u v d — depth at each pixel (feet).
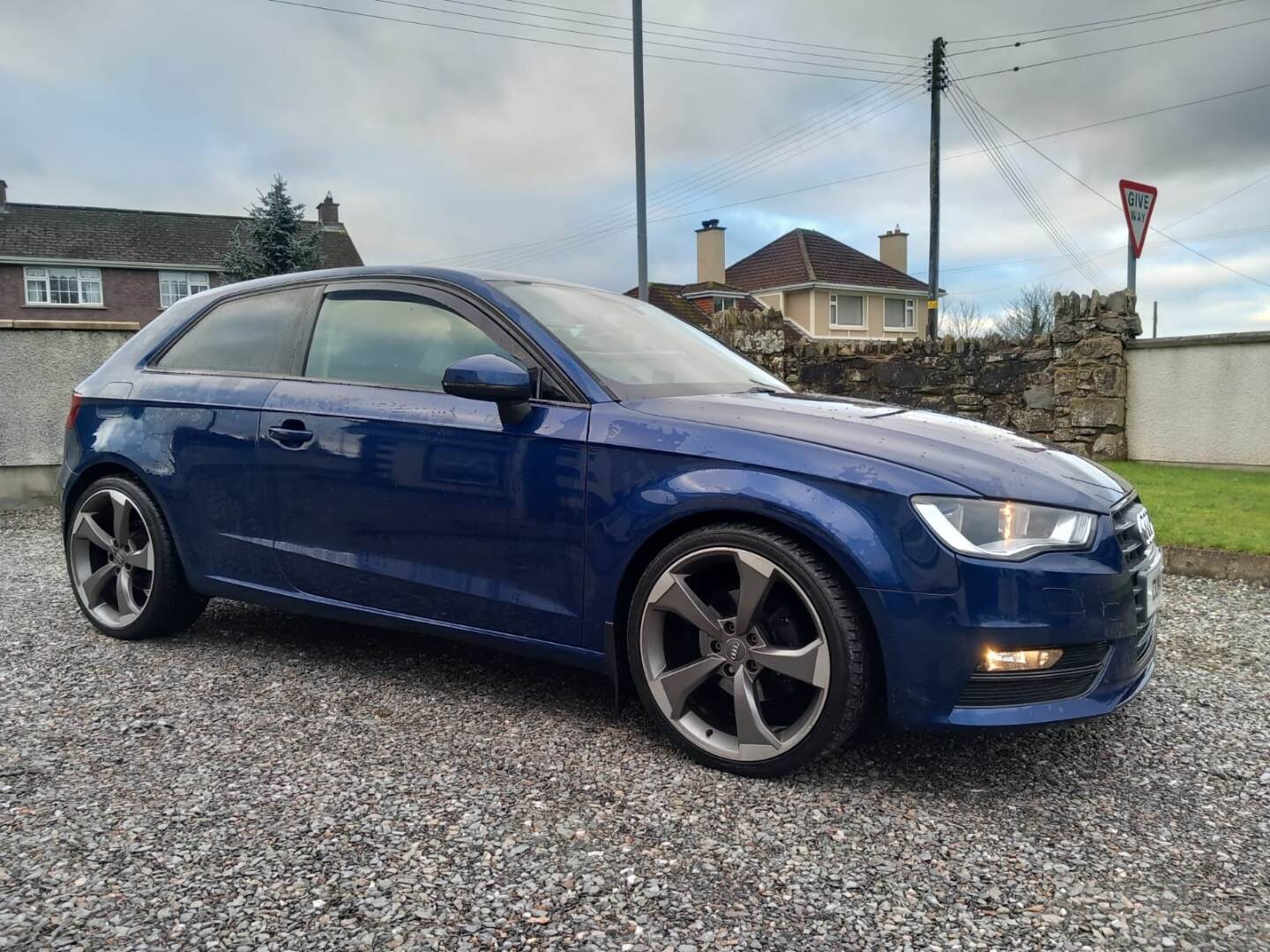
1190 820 7.73
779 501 7.94
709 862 6.95
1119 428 31.24
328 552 10.55
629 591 9.04
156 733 9.33
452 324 10.25
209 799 7.87
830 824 7.56
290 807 7.73
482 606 9.62
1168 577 16.94
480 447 9.51
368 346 10.73
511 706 10.15
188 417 11.60
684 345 11.57
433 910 6.27
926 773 8.57
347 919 6.14
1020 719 7.68
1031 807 7.93
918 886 6.66
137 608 12.28
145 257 111.14
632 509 8.68
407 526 10.00
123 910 6.22
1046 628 7.53
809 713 8.10
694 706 8.90
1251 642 12.94
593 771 8.50
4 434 24.97
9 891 6.43
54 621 13.55
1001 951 5.90
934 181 77.61
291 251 91.81
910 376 34.94
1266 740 9.45
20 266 106.42
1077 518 7.87
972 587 7.52
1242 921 6.26
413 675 11.14
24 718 9.71
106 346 25.84
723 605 8.82
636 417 8.93
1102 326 31.19
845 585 7.91
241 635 12.81
